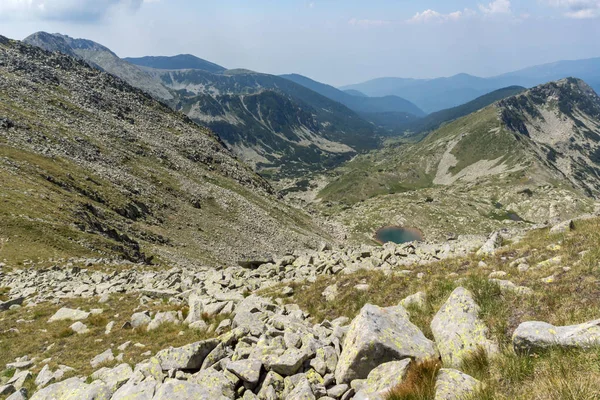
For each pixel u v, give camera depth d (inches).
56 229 2011.6
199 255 3193.9
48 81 5743.1
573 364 283.1
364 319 405.4
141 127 6146.7
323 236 6176.2
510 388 292.8
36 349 758.5
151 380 416.5
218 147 7445.9
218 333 658.2
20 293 1241.4
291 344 467.2
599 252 523.5
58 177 2977.4
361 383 350.9
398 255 1192.8
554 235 808.3
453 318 422.0
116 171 4018.2
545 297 432.8
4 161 2706.7
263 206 5698.8
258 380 402.3
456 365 361.4
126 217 3189.0
